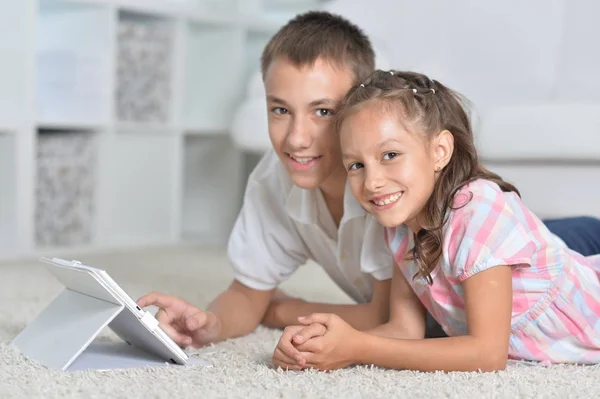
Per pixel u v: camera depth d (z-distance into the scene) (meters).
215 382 1.21
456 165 1.34
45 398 1.12
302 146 1.41
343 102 1.37
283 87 1.42
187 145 3.57
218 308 1.60
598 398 1.16
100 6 2.98
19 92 2.78
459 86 3.04
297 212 1.59
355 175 1.31
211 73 3.46
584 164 2.36
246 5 3.53
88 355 1.37
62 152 2.96
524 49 2.96
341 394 1.15
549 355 1.40
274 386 1.19
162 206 3.28
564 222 1.85
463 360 1.27
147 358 1.36
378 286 1.57
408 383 1.21
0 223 2.81
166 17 3.22
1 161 2.80
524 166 2.45
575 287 1.40
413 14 3.14
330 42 1.44
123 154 3.15
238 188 3.52
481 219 1.29
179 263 2.75
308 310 1.67
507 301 1.28
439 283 1.36
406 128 1.28
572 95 2.86
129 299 1.26
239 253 1.68
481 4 3.05
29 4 2.75
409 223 1.38
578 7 2.91
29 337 1.41
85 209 3.04
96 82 3.01
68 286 1.42
